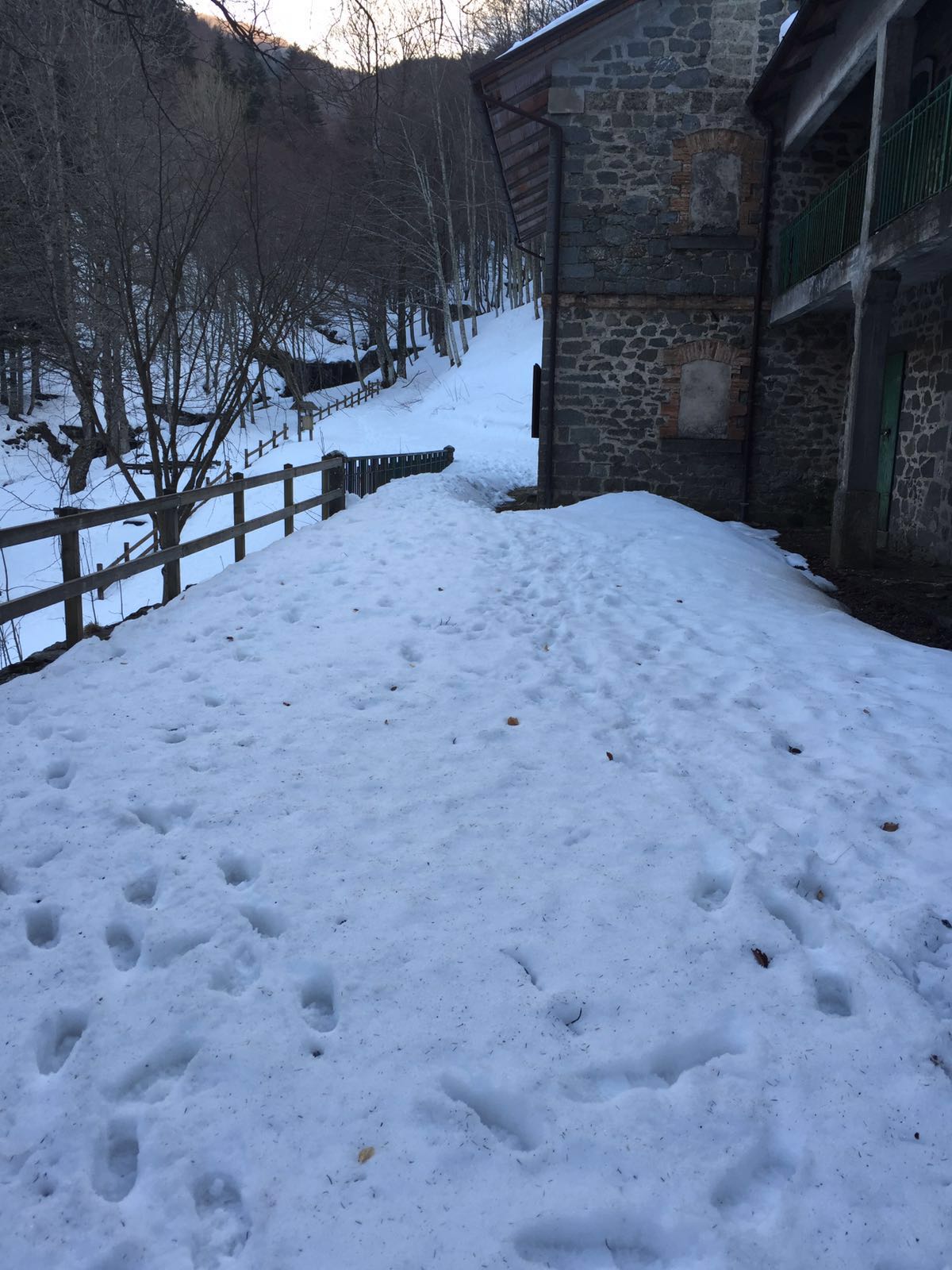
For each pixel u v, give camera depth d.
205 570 15.50
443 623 6.29
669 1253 1.97
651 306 12.85
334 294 20.22
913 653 5.83
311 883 3.21
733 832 3.57
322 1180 2.10
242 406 12.50
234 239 12.31
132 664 5.48
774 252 12.65
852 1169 2.12
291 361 31.95
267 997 2.68
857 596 8.20
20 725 4.52
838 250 10.22
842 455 9.94
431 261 38.66
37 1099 2.33
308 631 6.14
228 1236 2.01
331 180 12.82
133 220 11.14
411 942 2.89
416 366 44.75
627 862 3.33
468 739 4.41
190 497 7.23
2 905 3.08
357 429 33.78
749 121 12.41
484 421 32.34
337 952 2.85
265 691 5.05
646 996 2.66
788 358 12.88
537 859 3.36
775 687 5.07
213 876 3.25
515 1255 1.93
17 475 23.05
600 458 13.21
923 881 3.24
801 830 3.57
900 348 10.80
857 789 3.85
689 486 13.18
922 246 7.43
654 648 5.88
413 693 5.01
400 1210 2.03
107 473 23.55
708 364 12.91
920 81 10.16
